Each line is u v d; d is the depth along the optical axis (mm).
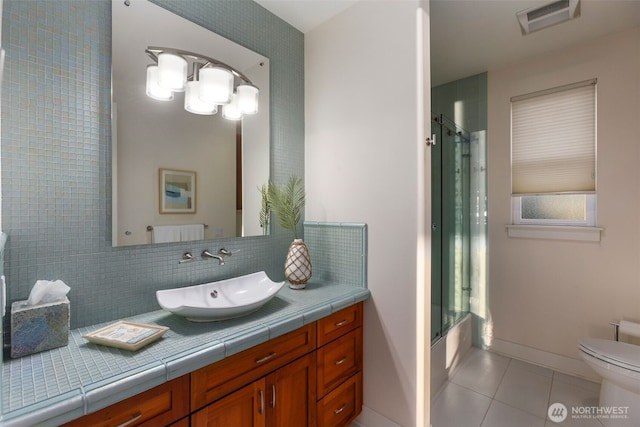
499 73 2533
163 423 891
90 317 1161
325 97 1917
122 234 1249
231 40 1627
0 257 680
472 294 2670
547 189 2316
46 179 1070
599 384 2061
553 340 2273
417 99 1502
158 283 1353
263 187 1786
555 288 2266
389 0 1610
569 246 2203
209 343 1008
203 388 984
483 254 2611
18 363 869
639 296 1949
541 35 2064
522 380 2123
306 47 2031
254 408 1135
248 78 1708
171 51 1322
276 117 1859
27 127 1034
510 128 2480
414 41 1512
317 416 1400
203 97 1348
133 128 1286
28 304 950
